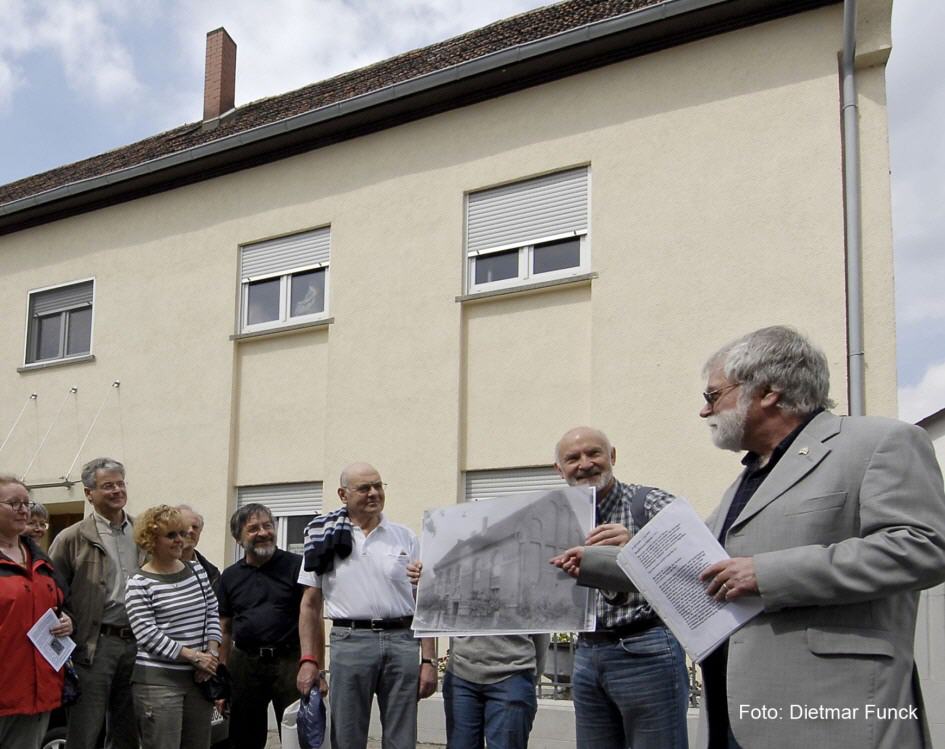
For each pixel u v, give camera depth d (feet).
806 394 10.21
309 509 39.68
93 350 46.88
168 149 50.47
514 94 36.32
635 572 10.14
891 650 9.36
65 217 49.24
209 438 42.27
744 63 31.78
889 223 29.12
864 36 29.86
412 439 36.78
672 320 31.99
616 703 14.32
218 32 52.49
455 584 15.01
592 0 39.52
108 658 20.17
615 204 33.60
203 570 20.45
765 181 30.94
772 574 9.35
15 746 17.12
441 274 37.11
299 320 41.22
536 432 34.42
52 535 50.31
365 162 39.75
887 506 9.20
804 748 9.32
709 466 30.66
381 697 18.39
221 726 24.35
